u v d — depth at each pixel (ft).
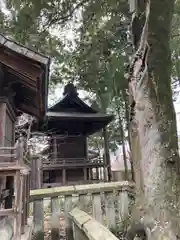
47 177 40.60
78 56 22.67
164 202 4.72
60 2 16.35
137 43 6.30
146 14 5.78
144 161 5.26
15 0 15.65
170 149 5.03
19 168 7.35
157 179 4.91
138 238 5.13
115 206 12.78
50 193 11.71
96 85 27.48
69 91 40.32
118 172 42.22
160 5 5.49
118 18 18.28
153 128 5.20
